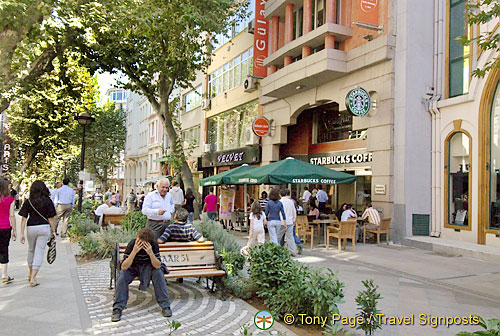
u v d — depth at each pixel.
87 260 8.94
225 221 17.09
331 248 11.61
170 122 16.66
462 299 6.46
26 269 7.74
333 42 14.97
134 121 54.94
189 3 13.91
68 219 13.10
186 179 16.62
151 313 5.25
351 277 7.79
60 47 14.16
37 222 6.54
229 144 24.67
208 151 27.03
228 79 24.91
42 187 6.69
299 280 4.93
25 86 13.85
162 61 15.40
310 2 16.27
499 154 11.09
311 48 16.56
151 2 14.16
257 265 5.74
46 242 6.69
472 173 11.73
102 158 45.84
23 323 4.68
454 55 12.73
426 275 8.17
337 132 17.59
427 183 12.97
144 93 16.88
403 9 13.02
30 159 28.05
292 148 19.81
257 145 20.69
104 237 9.39
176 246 6.02
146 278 5.14
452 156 12.55
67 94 24.23
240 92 22.98
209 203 15.53
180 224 6.25
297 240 10.66
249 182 12.98
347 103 13.05
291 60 17.81
